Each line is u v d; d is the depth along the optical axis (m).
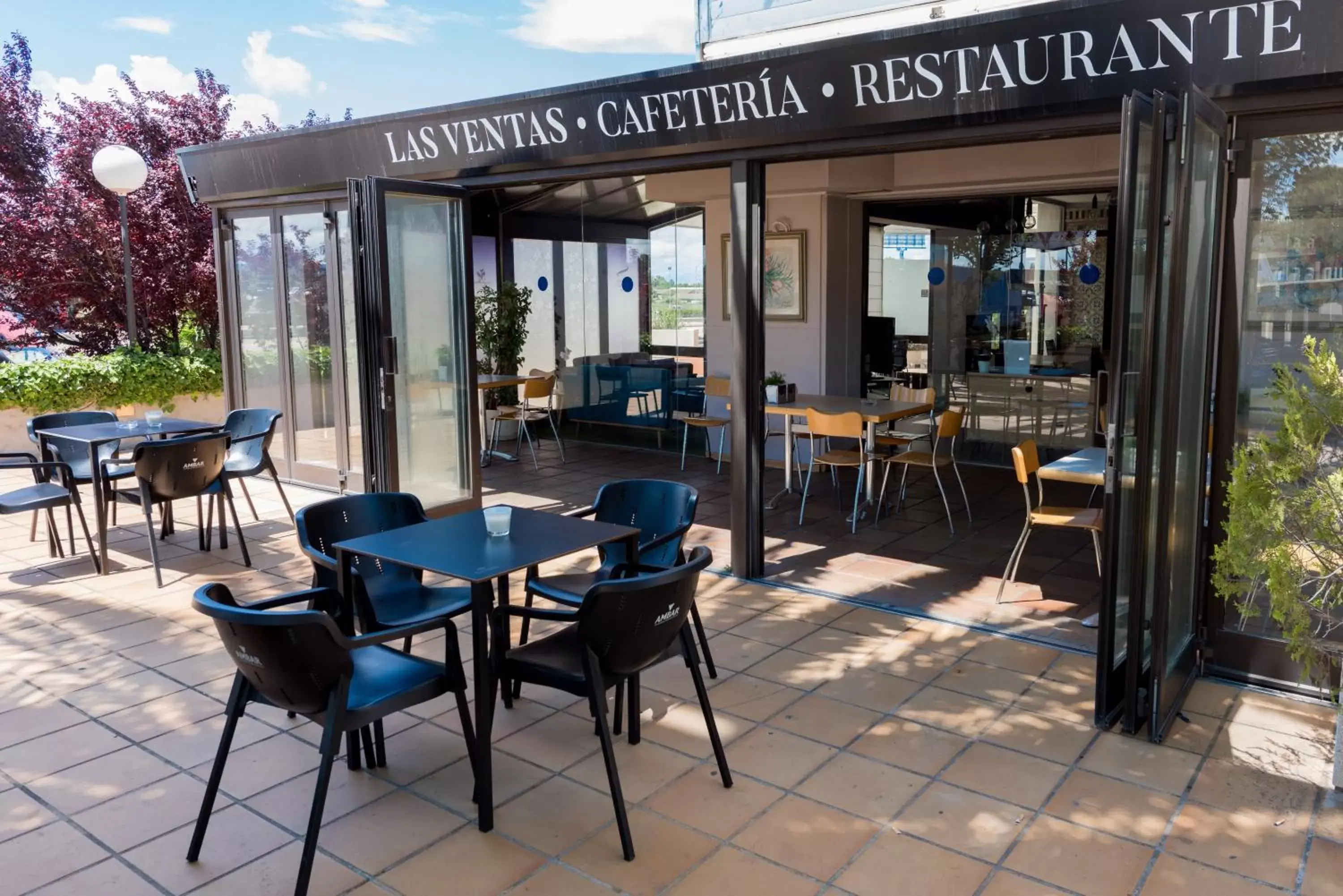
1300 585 3.23
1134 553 3.44
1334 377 3.27
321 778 2.62
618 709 3.59
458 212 6.50
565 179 5.88
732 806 3.11
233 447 6.82
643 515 4.20
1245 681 3.99
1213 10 3.45
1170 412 3.32
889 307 8.98
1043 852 2.84
